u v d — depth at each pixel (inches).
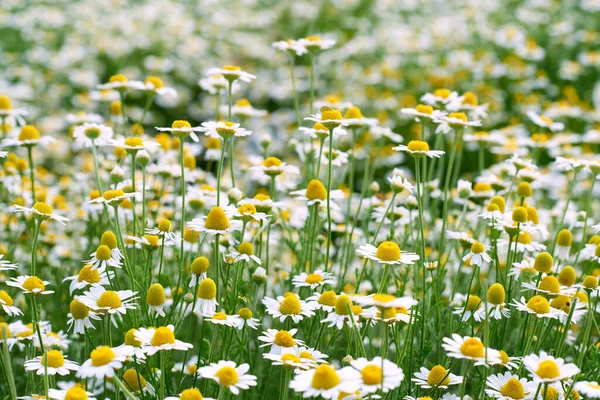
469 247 38.8
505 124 78.9
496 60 95.0
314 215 40.3
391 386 32.8
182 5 117.0
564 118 75.7
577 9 108.4
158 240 38.4
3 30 103.5
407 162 73.4
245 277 42.8
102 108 75.5
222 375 33.7
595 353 36.9
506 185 45.0
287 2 117.6
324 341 40.3
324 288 40.4
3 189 46.2
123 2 113.3
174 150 46.3
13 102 76.0
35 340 37.0
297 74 92.0
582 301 39.2
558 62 94.0
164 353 35.1
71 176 54.0
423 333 37.5
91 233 44.1
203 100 89.0
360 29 107.7
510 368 36.4
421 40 96.1
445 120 41.6
